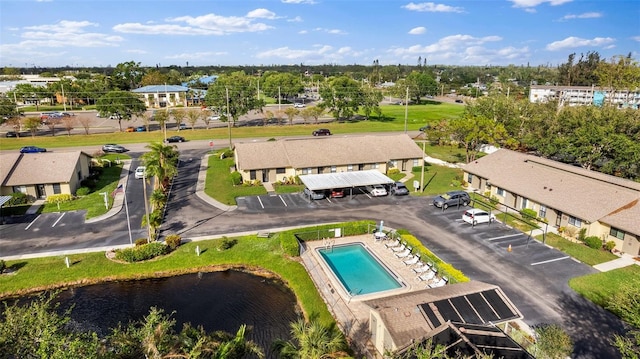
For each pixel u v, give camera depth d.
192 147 86.69
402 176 67.31
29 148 78.31
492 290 28.38
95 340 18.56
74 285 36.12
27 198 54.16
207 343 20.44
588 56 179.12
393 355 21.72
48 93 146.38
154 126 110.25
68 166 57.16
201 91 172.50
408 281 35.56
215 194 57.47
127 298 34.59
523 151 81.62
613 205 41.69
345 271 38.06
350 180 57.25
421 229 46.16
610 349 26.55
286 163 62.44
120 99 101.50
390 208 52.72
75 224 46.97
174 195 57.12
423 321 25.48
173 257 39.91
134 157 77.69
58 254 40.03
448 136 76.81
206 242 42.75
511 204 52.47
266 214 50.47
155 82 184.88
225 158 76.50
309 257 40.31
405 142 71.62
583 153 60.97
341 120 123.81
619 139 58.53
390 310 26.23
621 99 139.62
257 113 134.38
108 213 50.22
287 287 36.28
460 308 26.50
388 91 192.00
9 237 43.56
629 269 36.41
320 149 65.75
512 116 80.56
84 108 144.12
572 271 36.44
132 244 42.12
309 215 50.16
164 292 35.50
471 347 21.17
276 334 30.02
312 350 22.20
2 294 34.28
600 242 40.38
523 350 21.33
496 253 40.12
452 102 188.00
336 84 127.31
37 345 17.73
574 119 68.69
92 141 89.94
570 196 45.84
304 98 194.50
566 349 23.55
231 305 33.66
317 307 32.44
